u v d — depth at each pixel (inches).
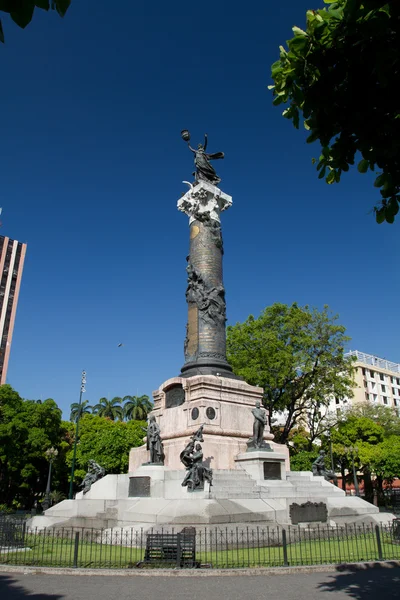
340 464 2454.5
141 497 812.6
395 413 2723.9
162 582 444.5
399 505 1955.0
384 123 283.9
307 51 280.2
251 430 1024.9
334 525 797.2
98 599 383.2
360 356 4033.0
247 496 789.9
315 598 382.0
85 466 2196.1
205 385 999.6
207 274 1170.6
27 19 150.3
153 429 903.1
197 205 1244.5
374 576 466.3
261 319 1852.9
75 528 767.1
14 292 3981.3
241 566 499.2
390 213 299.4
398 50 252.2
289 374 1738.4
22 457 1931.6
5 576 479.8
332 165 316.2
